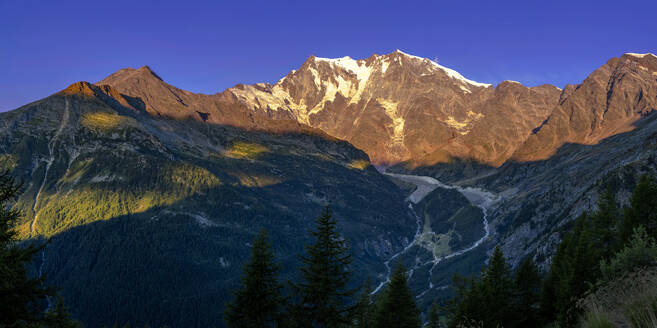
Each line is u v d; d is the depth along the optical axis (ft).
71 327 79.56
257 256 121.49
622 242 159.53
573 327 92.22
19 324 72.90
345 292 126.21
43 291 75.77
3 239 76.07
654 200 156.25
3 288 71.51
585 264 146.51
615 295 55.57
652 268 56.75
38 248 79.51
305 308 122.42
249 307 118.32
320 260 123.24
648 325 45.83
